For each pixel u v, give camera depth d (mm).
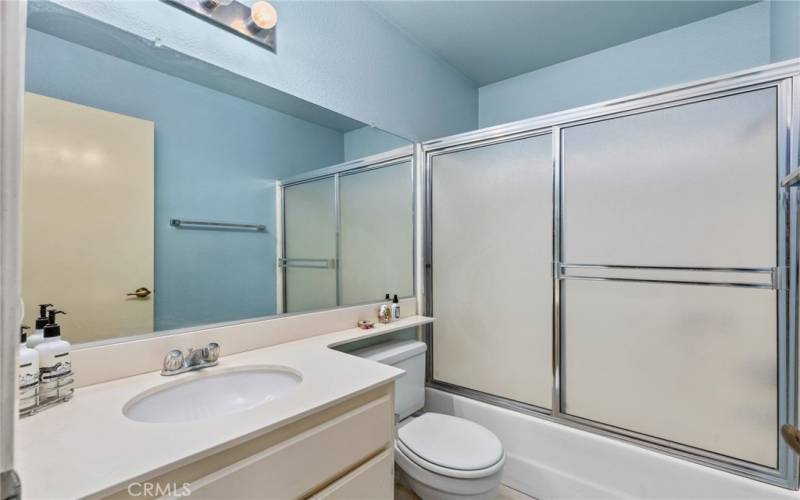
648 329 1514
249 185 1364
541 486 1702
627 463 1500
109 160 1019
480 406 1932
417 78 2207
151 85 1110
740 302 1325
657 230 1492
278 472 775
